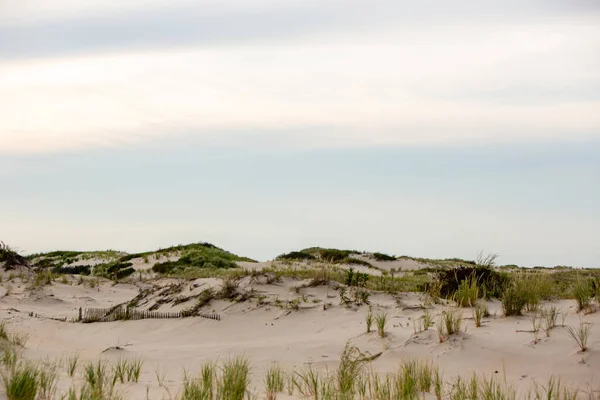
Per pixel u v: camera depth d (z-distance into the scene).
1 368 8.96
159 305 18.08
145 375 9.90
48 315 18.09
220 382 8.84
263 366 10.67
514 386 8.41
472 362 9.63
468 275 16.31
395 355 10.32
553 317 11.20
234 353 11.86
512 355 9.62
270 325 14.66
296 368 10.41
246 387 8.78
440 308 14.29
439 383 8.51
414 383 8.23
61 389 8.26
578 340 9.62
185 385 8.45
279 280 18.30
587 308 11.85
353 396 7.89
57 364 10.34
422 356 10.11
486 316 12.34
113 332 15.19
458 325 10.94
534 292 13.15
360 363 10.00
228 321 15.23
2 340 11.30
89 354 12.01
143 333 14.95
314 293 17.12
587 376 8.49
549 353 9.42
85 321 16.81
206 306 16.56
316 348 11.76
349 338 12.20
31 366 8.90
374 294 16.73
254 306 16.06
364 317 14.22
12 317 16.27
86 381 8.77
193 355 11.82
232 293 17.14
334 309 15.30
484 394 7.88
